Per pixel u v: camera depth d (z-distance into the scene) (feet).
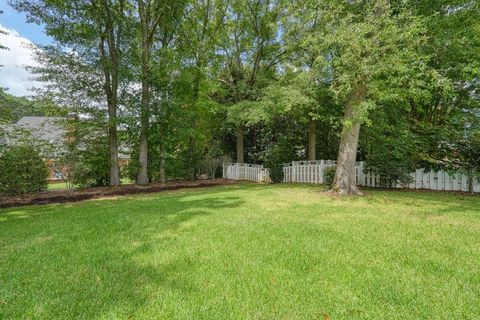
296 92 37.86
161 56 42.52
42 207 26.96
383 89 26.68
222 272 10.31
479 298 8.23
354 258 11.48
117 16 40.83
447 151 34.37
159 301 8.33
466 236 14.23
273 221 18.12
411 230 15.52
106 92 42.39
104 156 44.47
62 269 10.83
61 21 37.91
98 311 7.84
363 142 44.01
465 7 30.96
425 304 7.97
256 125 65.62
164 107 43.16
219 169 66.18
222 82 61.05
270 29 53.42
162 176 50.34
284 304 8.12
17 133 36.52
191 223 17.94
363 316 7.49
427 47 30.12
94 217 20.68
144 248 13.12
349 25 25.62
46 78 38.55
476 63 27.78
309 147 52.60
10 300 8.52
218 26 56.18
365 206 23.24
